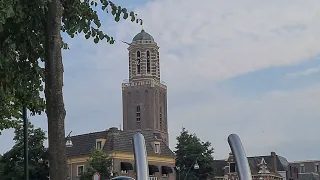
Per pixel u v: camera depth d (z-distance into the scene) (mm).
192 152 84812
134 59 137875
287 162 102750
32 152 54438
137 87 135625
